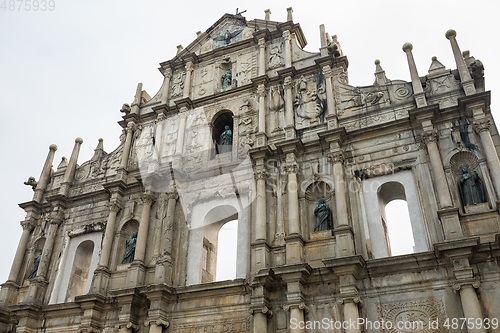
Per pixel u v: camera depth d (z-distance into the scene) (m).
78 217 28.19
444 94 22.50
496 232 18.27
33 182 31.30
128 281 23.05
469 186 19.73
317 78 26.17
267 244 21.28
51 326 24.06
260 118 25.55
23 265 27.89
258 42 29.11
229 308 20.70
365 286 18.97
